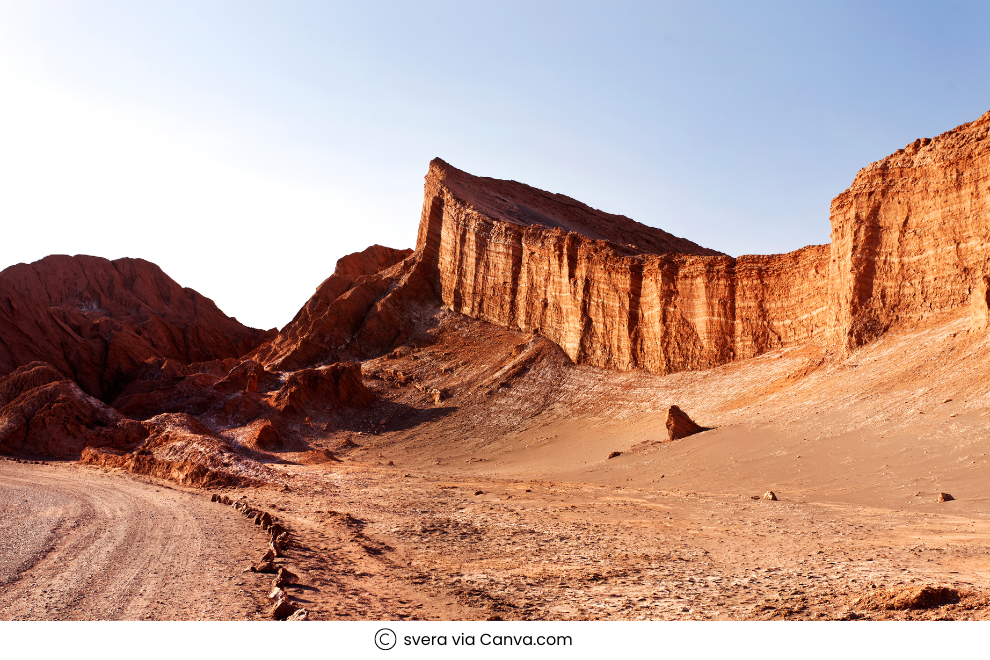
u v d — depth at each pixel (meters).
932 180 47.06
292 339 92.94
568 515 26.19
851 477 29.58
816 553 17.53
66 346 86.50
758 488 30.73
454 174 101.56
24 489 30.36
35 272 106.06
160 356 95.50
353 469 45.75
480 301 85.81
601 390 66.25
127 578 13.98
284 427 63.22
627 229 119.00
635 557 18.16
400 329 87.56
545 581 15.51
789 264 61.22
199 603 12.11
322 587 13.87
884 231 49.34
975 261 43.81
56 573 14.44
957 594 11.47
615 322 71.25
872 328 48.06
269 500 29.94
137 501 26.95
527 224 93.19
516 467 49.94
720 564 16.91
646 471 39.28
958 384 35.19
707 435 43.59
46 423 52.50
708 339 64.38
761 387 53.69
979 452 27.64
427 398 71.75
